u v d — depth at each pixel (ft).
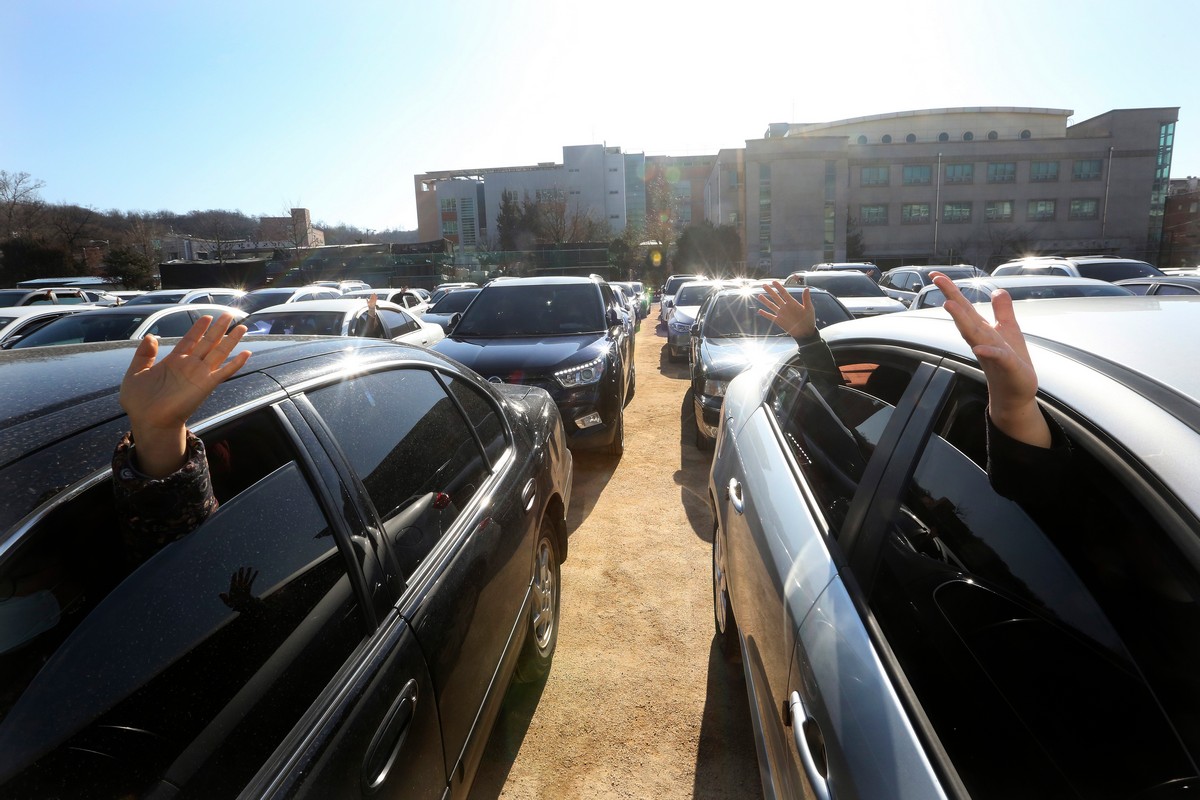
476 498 7.29
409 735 4.83
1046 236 192.95
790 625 5.13
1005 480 3.98
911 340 5.90
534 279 23.38
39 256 132.77
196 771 3.35
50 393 4.09
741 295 23.82
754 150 185.78
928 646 4.21
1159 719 3.23
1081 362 4.12
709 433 18.88
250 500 4.27
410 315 29.94
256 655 3.89
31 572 3.13
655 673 9.68
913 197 193.77
